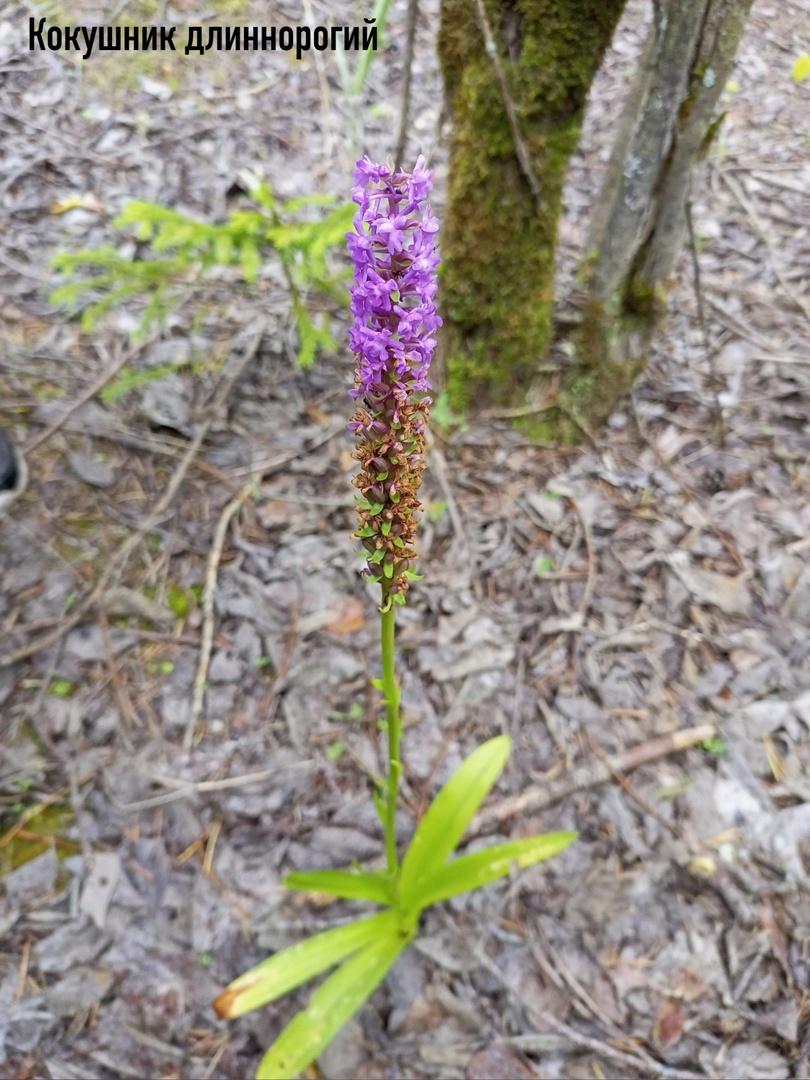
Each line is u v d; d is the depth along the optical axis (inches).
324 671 21.0
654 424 26.5
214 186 33.4
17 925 17.0
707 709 20.6
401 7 41.8
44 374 26.6
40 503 23.5
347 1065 15.6
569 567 23.1
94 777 19.0
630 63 40.3
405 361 9.8
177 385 26.9
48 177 33.1
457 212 22.9
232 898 17.5
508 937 17.2
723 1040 16.1
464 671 21.1
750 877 18.0
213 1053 15.7
